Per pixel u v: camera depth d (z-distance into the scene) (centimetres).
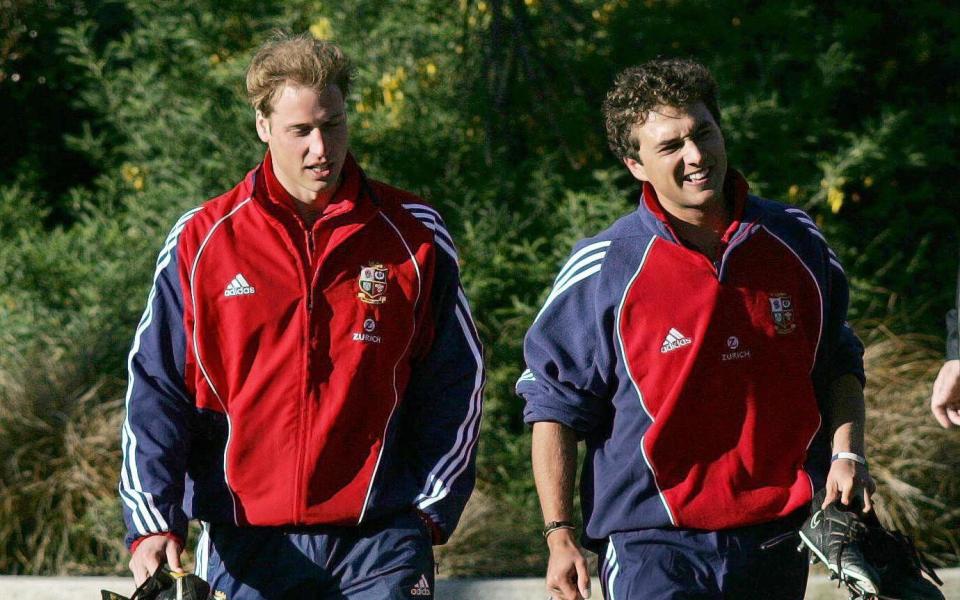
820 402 1354
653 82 1273
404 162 2962
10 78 3581
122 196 3244
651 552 1298
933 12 3347
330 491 1308
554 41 3019
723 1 3219
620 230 1330
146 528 1278
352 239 1323
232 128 2920
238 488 1317
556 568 1291
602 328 1302
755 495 1288
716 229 1324
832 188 2922
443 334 1359
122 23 3559
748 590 1300
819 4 3366
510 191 2911
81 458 2464
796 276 1309
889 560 1256
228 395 1314
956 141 3353
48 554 2408
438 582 2164
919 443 2436
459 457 1354
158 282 1322
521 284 2811
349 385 1305
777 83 3222
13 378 2572
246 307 1306
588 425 1337
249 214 1327
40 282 2911
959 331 1352
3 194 3375
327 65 1271
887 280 3142
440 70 3023
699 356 1280
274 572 1327
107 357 2678
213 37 3108
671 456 1293
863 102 3384
